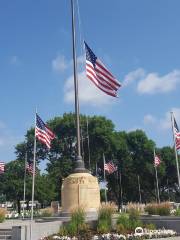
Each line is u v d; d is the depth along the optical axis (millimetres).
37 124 30703
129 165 79750
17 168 73188
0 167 46688
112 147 75562
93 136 74312
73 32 26219
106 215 21172
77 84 25562
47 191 72062
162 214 30891
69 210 22938
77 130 25203
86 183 24031
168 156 88188
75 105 25359
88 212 23188
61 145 74062
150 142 85000
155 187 87750
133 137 85000
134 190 86562
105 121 76625
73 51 25938
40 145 75438
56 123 75188
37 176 73312
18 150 77312
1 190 72938
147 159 84250
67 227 20359
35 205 81500
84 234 19594
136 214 22000
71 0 26578
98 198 24297
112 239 18906
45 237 19469
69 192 24094
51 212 40438
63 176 72625
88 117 76938
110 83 24562
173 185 91875
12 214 56438
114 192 87125
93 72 24469
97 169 76250
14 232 19094
